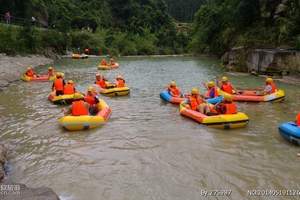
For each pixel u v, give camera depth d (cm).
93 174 864
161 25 8131
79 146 1045
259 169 882
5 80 2212
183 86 2144
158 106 1544
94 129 1198
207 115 1256
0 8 4522
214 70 3078
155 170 883
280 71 2452
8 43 3619
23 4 4825
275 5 3238
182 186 801
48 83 2202
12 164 921
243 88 2047
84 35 5678
